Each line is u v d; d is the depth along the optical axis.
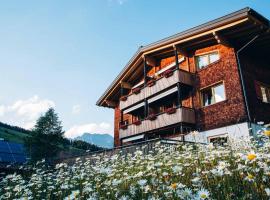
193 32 14.56
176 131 16.95
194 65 16.30
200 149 6.35
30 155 21.44
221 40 13.54
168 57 19.00
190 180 3.75
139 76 22.52
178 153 6.58
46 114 23.53
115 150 12.13
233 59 13.80
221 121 13.72
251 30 12.88
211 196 2.78
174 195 2.91
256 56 15.27
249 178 2.86
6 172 11.68
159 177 4.15
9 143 23.97
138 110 21.22
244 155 3.65
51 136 22.56
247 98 13.15
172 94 17.23
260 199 2.58
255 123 12.73
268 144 4.54
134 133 18.94
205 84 15.27
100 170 5.42
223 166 3.42
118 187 4.38
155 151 9.18
